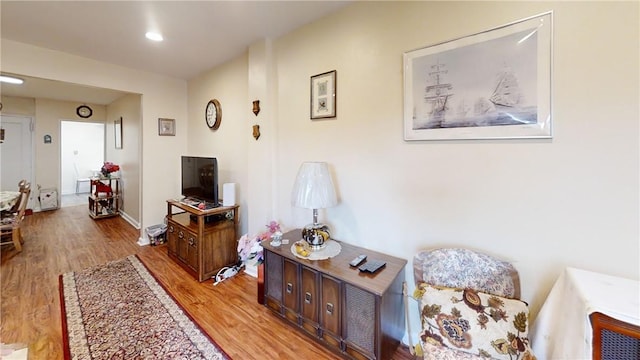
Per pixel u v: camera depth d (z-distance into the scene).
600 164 1.20
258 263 2.25
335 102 2.15
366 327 1.49
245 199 3.13
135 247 3.63
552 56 1.27
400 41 1.77
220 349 1.75
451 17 1.56
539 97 1.31
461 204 1.58
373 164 1.95
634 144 1.13
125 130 4.94
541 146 1.32
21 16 2.18
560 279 1.21
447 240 1.64
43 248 3.56
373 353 1.47
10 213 3.69
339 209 2.17
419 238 1.76
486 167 1.48
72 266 3.00
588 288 1.01
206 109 3.64
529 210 1.37
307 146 2.37
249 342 1.82
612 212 1.19
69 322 2.00
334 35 2.12
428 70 1.64
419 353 1.38
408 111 1.73
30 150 5.52
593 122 1.20
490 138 1.45
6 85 4.31
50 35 2.52
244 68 3.02
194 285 2.61
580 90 1.22
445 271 1.44
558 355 1.04
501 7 1.40
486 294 1.30
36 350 1.71
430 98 1.64
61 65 2.93
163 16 2.18
